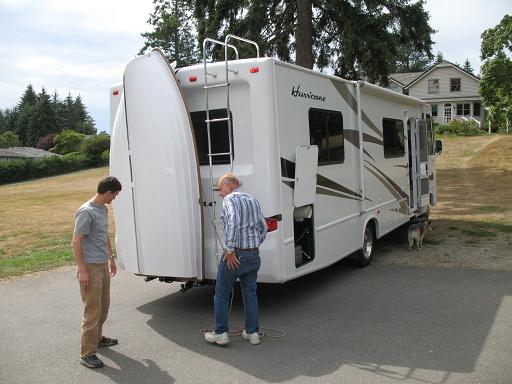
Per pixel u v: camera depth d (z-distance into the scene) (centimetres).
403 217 938
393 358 450
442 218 1180
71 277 808
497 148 2775
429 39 1627
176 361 461
